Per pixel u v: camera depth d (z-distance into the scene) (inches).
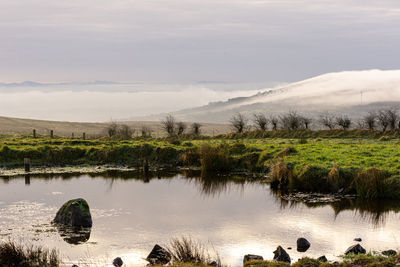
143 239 680.4
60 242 666.8
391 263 485.4
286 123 2637.8
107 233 711.7
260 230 728.3
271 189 1086.4
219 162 1355.8
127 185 1136.8
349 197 978.7
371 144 1761.8
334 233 711.1
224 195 1016.2
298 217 815.1
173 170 1385.3
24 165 1414.9
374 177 969.5
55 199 958.4
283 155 1326.3
